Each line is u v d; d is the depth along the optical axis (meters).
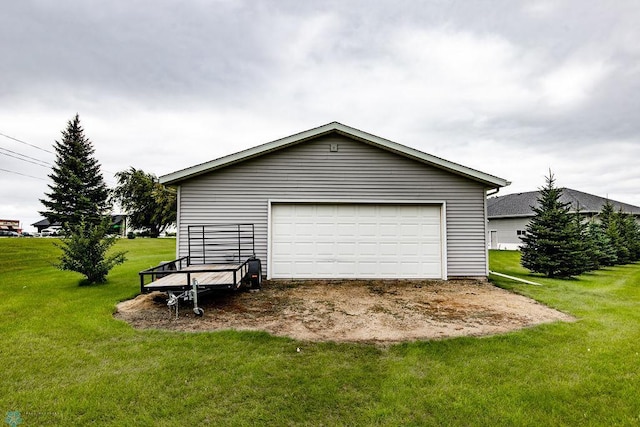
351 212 9.66
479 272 9.67
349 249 9.59
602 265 17.20
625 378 3.62
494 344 4.64
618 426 2.83
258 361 4.06
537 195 27.61
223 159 9.20
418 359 4.16
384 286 8.73
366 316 6.06
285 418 2.96
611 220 20.02
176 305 6.03
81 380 3.59
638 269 15.69
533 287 8.85
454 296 7.64
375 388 3.45
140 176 40.34
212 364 3.98
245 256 9.42
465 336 5.00
